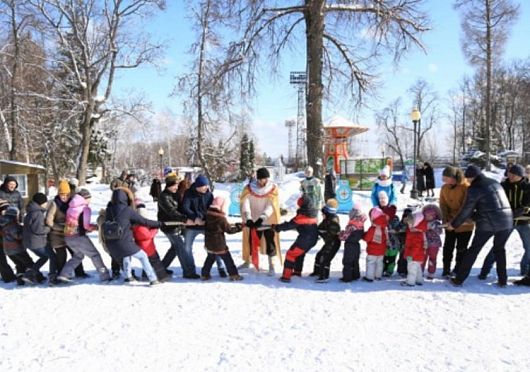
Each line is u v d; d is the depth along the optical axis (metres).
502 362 4.27
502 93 60.31
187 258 7.42
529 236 7.11
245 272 7.84
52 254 7.15
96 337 4.95
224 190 24.44
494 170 33.81
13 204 8.34
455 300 6.10
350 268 7.11
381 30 13.59
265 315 5.57
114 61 24.66
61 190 7.16
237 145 39.22
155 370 4.17
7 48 27.53
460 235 7.18
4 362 4.39
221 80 14.40
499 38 32.09
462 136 66.44
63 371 4.18
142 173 47.56
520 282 6.84
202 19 19.27
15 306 6.04
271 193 7.66
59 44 24.88
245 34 14.02
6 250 7.18
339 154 31.83
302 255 7.46
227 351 4.56
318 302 6.06
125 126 44.91
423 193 23.78
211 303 6.05
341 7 13.93
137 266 8.24
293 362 4.30
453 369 4.12
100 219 7.40
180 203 7.68
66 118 25.92
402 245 7.37
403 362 4.28
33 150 34.69
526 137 61.94
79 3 23.39
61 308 5.92
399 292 6.49
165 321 5.40
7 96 27.44
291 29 14.86
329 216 7.16
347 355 4.44
